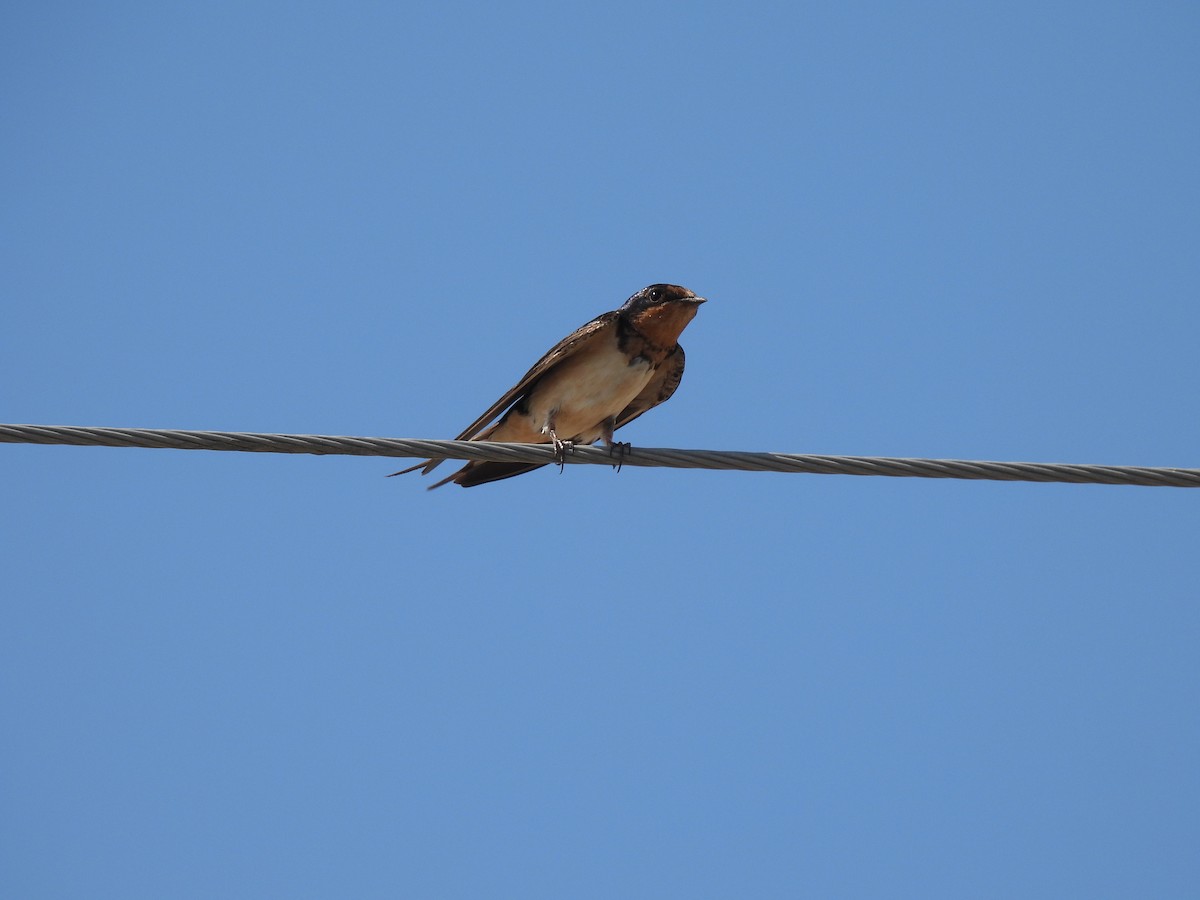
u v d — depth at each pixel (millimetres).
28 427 11750
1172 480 12516
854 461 12820
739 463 13086
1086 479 12562
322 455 12492
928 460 12664
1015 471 12570
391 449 12648
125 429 11906
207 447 12141
